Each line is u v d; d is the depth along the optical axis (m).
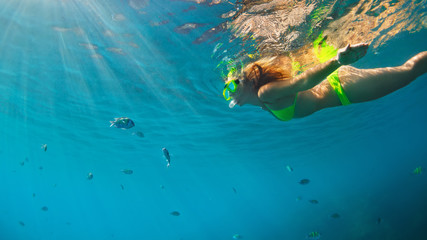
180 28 9.54
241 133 25.58
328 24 8.56
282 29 8.54
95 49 11.38
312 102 3.23
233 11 8.18
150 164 41.53
